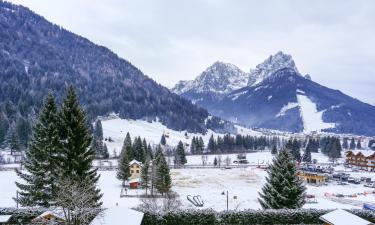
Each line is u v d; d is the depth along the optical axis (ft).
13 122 591.37
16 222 117.39
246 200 256.52
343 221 101.96
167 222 120.98
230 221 123.65
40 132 127.44
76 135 124.06
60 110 127.24
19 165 410.52
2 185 287.07
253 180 370.53
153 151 527.81
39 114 131.44
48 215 113.19
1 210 117.80
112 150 646.74
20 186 129.39
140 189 302.45
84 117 128.98
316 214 123.75
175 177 380.17
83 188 108.68
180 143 505.66
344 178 391.65
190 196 264.72
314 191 315.78
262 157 655.35
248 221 123.75
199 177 384.68
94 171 129.80
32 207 122.21
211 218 122.42
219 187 320.50
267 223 123.75
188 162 558.56
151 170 302.45
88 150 128.16
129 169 326.44
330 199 269.85
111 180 349.61
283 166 146.20
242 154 610.24
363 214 124.57
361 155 541.75
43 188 128.26
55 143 125.18
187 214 121.80
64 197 101.65
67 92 127.24
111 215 98.17
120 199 254.68
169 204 175.63
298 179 146.82
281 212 124.06
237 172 433.07
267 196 147.74
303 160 599.98
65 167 122.62
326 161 643.04
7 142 515.50
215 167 479.41
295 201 143.02
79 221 102.68
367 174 463.83
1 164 420.36
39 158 127.95
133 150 405.80
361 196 290.56
